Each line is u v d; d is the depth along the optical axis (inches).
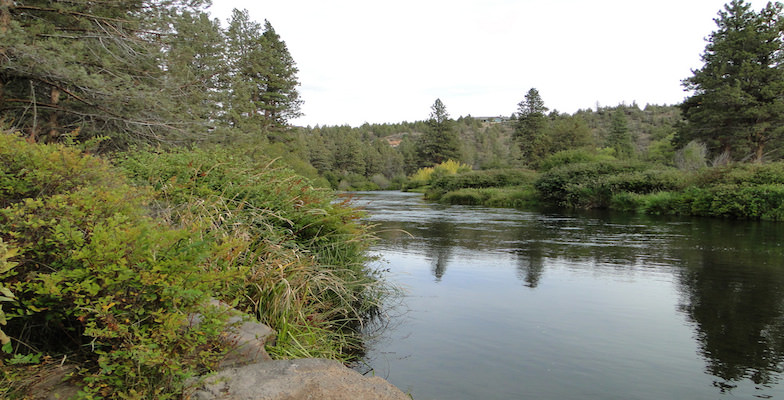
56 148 133.4
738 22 1496.1
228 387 102.8
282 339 150.4
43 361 105.3
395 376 150.0
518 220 700.0
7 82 442.3
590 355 168.2
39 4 442.0
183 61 582.2
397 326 199.9
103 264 96.1
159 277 98.0
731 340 182.4
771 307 226.1
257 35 1478.8
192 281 105.6
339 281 212.8
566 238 484.7
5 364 98.0
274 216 223.0
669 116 4709.6
